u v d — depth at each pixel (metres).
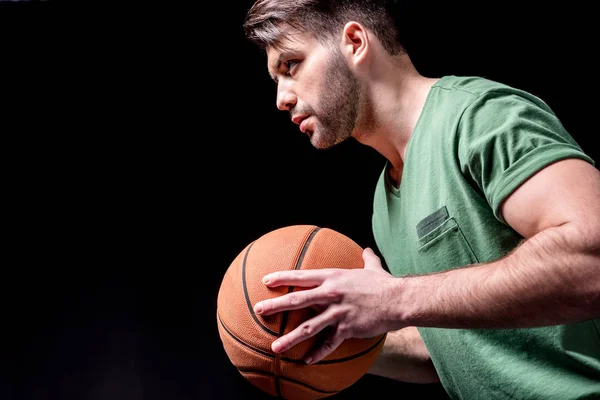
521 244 1.01
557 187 0.98
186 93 3.10
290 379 1.18
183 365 3.09
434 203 1.22
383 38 1.32
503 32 2.61
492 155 1.07
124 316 3.13
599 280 0.92
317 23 1.30
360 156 3.08
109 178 3.19
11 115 3.11
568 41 2.58
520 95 1.17
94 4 2.88
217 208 3.18
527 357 1.17
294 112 1.33
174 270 3.16
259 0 1.34
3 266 3.14
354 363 1.19
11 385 3.06
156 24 2.95
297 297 1.09
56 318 3.12
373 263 1.20
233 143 3.15
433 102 1.26
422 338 1.44
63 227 3.18
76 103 3.12
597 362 1.12
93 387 3.07
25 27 2.92
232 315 1.20
